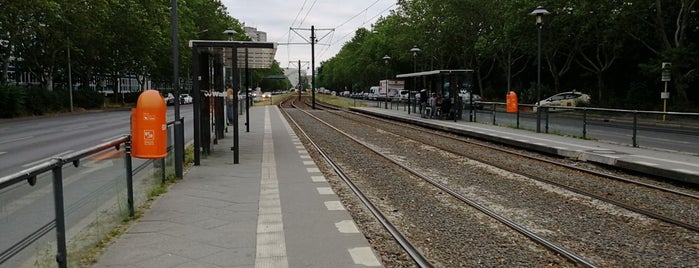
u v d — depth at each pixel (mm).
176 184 9492
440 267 5484
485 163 13383
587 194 9312
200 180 9938
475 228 7098
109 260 5230
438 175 11516
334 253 5492
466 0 45656
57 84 62625
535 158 14297
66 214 4879
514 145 17938
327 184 9625
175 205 7734
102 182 5949
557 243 6422
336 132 23297
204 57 13312
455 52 52031
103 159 5984
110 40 50969
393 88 55344
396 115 35812
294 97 104562
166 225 6582
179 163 10055
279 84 173750
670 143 15086
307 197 8398
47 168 4355
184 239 5969
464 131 22453
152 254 5418
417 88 37625
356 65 87375
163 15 54188
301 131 23109
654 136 15523
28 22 38875
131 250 5551
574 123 19047
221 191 8852
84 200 5371
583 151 14367
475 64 56031
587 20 35562
